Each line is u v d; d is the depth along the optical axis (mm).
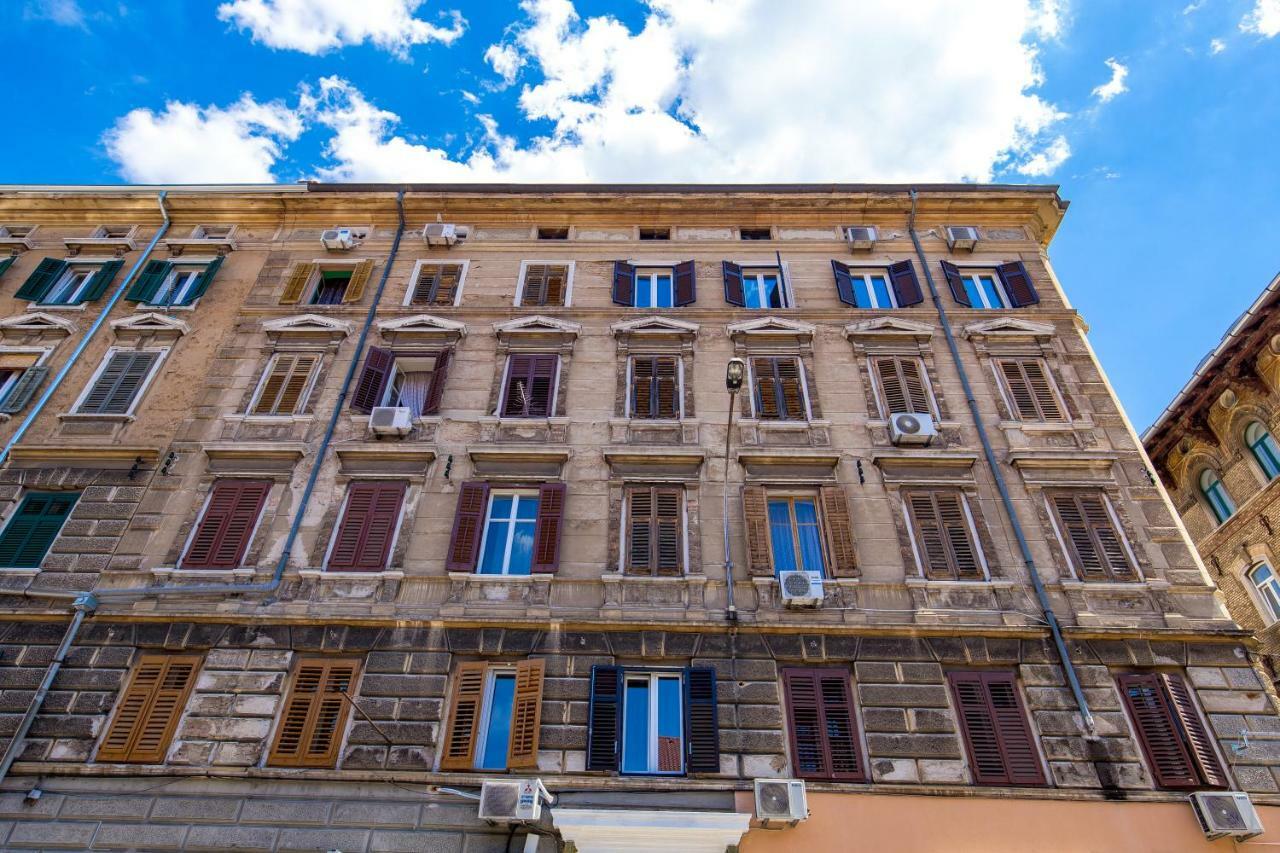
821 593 14648
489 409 18203
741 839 12188
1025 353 19125
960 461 16766
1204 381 24219
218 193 22656
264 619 14594
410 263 21625
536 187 22953
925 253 21547
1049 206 22203
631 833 12031
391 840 12289
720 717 13562
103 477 16953
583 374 18812
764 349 19297
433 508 16391
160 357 19438
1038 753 13242
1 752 13203
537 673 13938
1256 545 22719
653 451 16859
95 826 12500
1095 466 16781
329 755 13188
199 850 12242
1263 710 13539
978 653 14203
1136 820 12422
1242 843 12180
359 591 15172
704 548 15734
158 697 13820
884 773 12992
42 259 21891
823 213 22359
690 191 22719
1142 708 13617
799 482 16641
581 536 15914
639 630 14484
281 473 16859
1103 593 15047
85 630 14602
